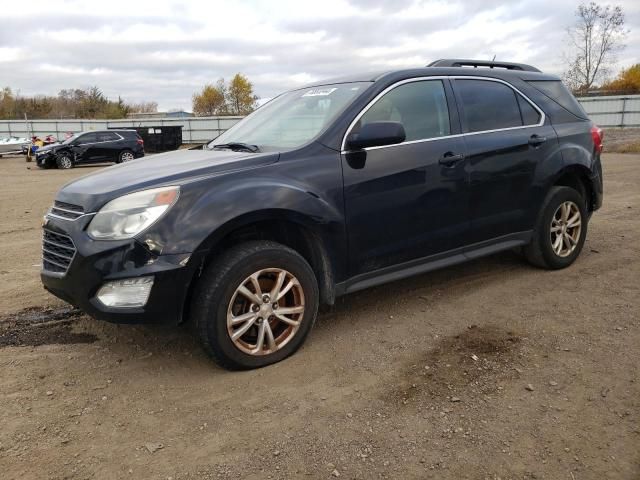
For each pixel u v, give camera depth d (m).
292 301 3.44
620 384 3.02
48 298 4.66
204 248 3.03
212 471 2.42
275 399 2.98
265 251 3.22
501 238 4.53
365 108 3.75
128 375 3.28
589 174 5.04
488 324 3.87
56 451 2.57
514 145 4.44
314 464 2.45
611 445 2.51
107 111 67.75
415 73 4.08
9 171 20.98
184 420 2.81
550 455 2.46
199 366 3.38
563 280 4.74
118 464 2.48
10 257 6.25
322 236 3.47
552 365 3.25
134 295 2.99
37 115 65.31
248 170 3.31
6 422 2.80
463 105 4.27
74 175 18.56
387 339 3.68
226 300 3.12
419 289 4.63
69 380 3.23
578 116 5.12
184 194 3.07
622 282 4.64
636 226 6.74
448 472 2.37
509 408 2.82
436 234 4.06
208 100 71.31
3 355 3.56
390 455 2.50
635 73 51.59
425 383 3.09
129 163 4.04
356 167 3.61
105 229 3.04
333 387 3.09
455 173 4.07
